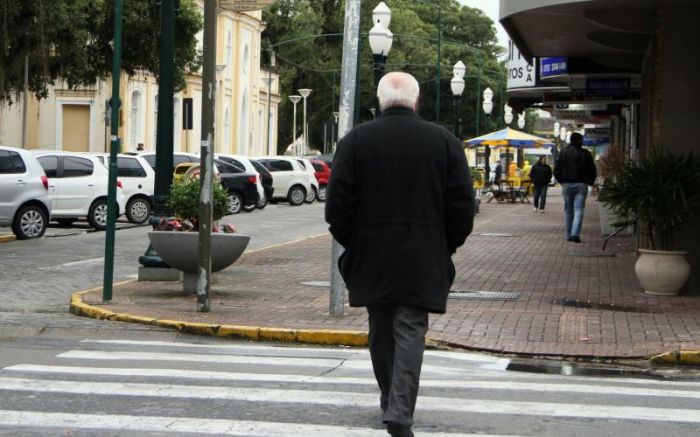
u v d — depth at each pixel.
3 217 27.03
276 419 8.50
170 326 13.65
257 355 12.01
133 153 36.88
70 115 59.84
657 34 17.56
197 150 69.31
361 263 7.59
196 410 8.80
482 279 19.66
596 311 15.36
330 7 98.31
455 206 7.62
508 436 8.02
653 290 17.22
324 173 56.47
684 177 16.72
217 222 17.31
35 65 41.38
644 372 11.54
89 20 43.38
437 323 13.95
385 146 7.59
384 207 7.55
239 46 76.50
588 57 27.47
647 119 21.92
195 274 16.52
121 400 9.17
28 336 13.27
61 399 9.19
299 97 81.50
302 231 34.06
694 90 17.22
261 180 46.72
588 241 29.28
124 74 59.38
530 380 10.72
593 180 28.53
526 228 35.56
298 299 16.31
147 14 45.84
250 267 21.50
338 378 10.50
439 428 8.23
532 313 15.06
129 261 22.83
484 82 106.19
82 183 31.41
